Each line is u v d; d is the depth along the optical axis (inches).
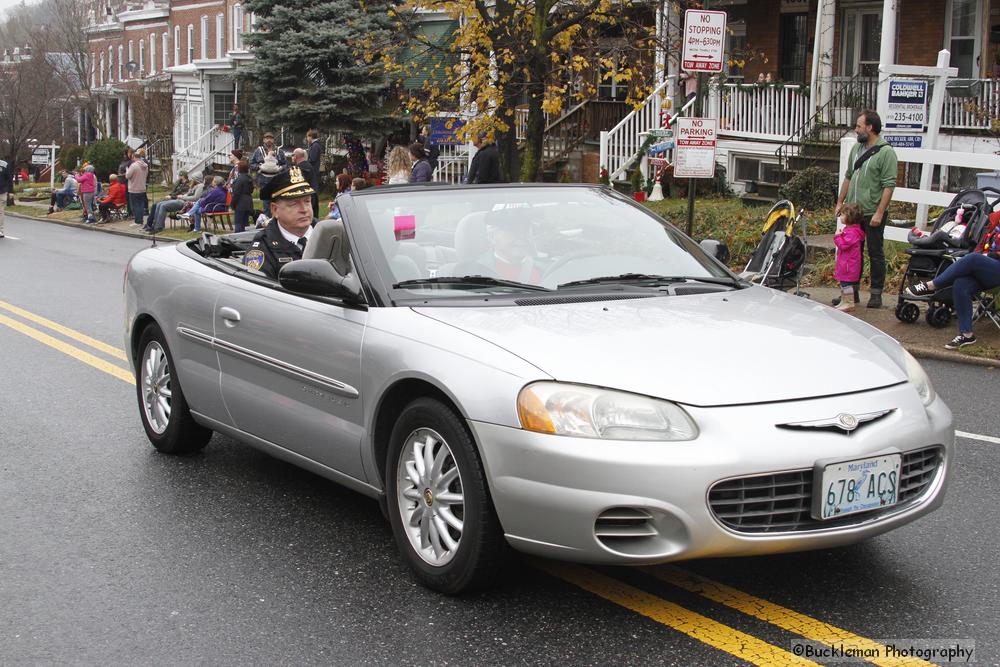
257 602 173.2
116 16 2482.8
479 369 162.4
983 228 399.5
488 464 158.4
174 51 2191.2
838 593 172.1
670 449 148.9
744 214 671.8
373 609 169.0
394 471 180.1
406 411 175.5
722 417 151.6
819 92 760.3
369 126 1186.6
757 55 903.1
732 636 156.9
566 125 986.7
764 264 438.6
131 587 180.5
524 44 633.0
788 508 153.7
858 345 175.3
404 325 179.3
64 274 671.8
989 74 733.9
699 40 448.1
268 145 1027.9
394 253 195.2
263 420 214.7
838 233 447.2
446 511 170.7
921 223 538.0
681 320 176.7
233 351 220.2
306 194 237.1
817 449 152.2
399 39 799.7
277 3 1210.6
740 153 812.6
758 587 174.7
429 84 717.9
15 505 224.1
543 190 220.4
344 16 1181.1
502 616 164.9
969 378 350.0
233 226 962.1
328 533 205.3
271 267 230.5
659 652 152.3
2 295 560.7
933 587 174.6
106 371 358.3
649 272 203.8
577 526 150.9
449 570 169.3
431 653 153.2
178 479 241.0
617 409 151.6
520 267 198.1
